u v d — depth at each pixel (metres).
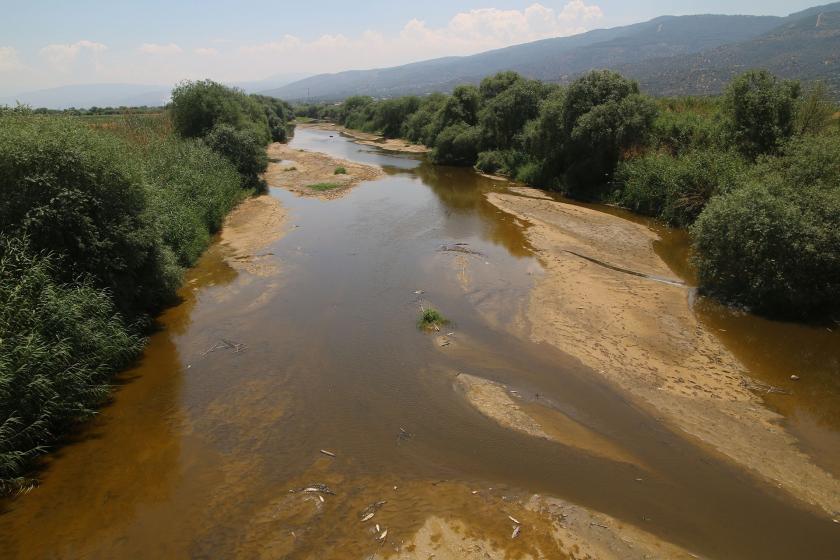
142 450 9.95
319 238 24.25
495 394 11.57
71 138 13.44
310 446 10.02
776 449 9.63
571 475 9.15
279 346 14.07
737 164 23.06
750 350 13.23
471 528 7.90
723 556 7.41
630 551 7.44
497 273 19.16
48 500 8.66
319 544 7.64
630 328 14.50
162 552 7.59
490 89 53.53
